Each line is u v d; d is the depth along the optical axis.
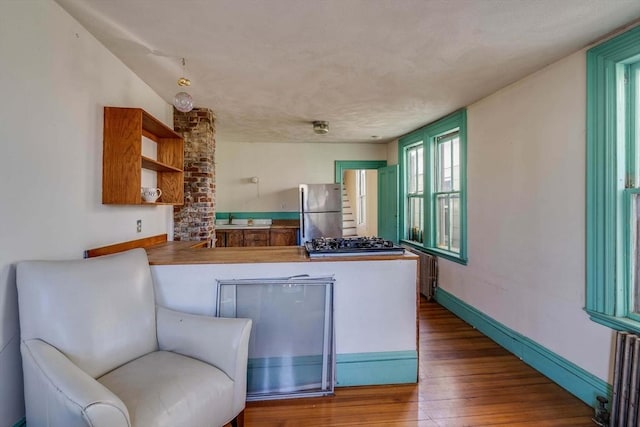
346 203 8.98
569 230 2.32
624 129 2.04
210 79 2.88
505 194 3.02
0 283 1.48
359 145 6.27
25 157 1.62
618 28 1.98
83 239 2.11
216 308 2.18
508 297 2.97
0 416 1.50
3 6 1.48
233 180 6.09
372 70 2.66
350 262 2.30
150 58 2.47
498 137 3.12
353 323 2.33
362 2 1.75
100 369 1.51
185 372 1.57
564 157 2.37
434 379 2.45
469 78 2.82
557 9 1.80
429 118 4.23
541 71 2.59
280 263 2.24
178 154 3.28
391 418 2.00
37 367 1.30
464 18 1.90
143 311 1.79
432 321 3.67
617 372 1.90
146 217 3.10
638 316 1.96
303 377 2.26
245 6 1.79
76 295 1.52
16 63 1.56
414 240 5.29
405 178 5.49
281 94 3.28
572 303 2.30
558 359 2.40
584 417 2.02
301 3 1.76
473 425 1.95
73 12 1.89
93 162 2.21
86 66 2.10
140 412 1.28
